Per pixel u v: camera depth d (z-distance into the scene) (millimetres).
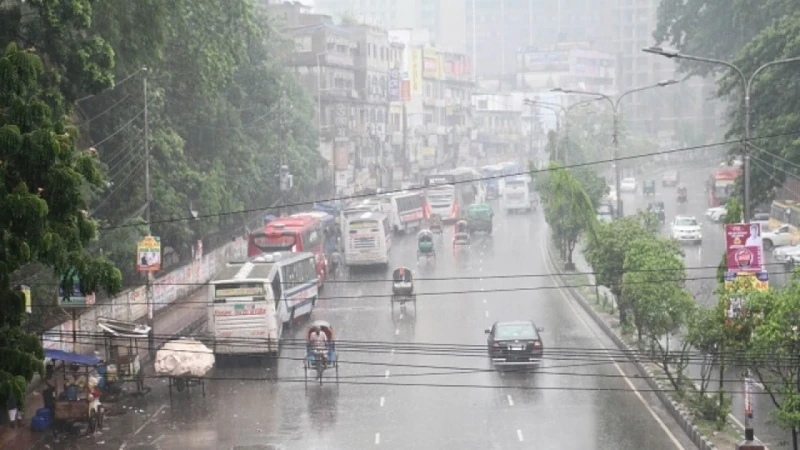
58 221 31281
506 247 114312
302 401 54344
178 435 48344
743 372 44938
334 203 134500
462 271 96688
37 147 29688
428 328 71250
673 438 46594
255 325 62875
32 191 30547
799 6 89750
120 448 46406
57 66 52656
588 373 59281
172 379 56750
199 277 91875
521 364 58844
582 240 110688
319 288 89688
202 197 86625
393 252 112938
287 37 140750
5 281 29984
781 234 104375
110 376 53844
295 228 85562
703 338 46344
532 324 60969
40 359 31375
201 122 93250
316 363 57500
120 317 70125
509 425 49188
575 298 83250
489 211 128750
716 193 144250
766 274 44094
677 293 52469
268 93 114438
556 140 137625
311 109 139625
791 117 75625
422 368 60688
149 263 63406
